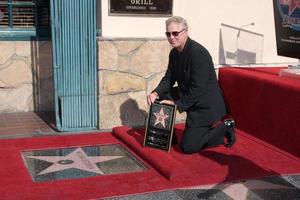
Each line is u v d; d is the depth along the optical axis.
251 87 5.41
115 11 5.57
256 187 3.97
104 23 5.56
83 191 3.80
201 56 4.63
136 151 4.79
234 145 5.10
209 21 6.09
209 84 4.84
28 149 4.89
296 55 5.20
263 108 5.23
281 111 4.95
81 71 5.49
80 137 5.36
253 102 5.39
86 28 5.39
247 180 4.12
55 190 3.81
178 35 4.60
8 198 3.64
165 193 3.80
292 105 4.79
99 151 4.88
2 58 6.20
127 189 3.86
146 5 5.68
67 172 4.24
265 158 4.71
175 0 5.84
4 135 5.36
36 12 6.27
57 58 5.37
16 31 6.21
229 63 6.29
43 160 4.56
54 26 5.28
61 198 3.65
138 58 5.68
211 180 4.09
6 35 6.16
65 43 5.36
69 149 4.93
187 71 4.75
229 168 4.40
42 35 6.33
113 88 5.64
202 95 4.74
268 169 4.40
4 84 6.27
